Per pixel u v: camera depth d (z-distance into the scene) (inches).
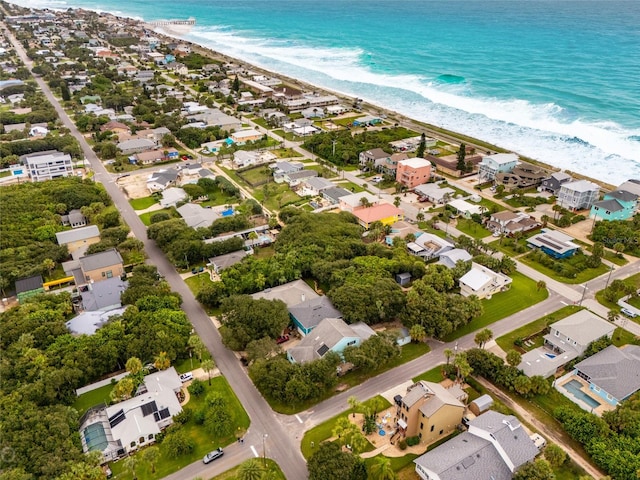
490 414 3233.3
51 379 3523.6
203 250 5423.2
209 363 3752.5
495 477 2871.6
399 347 4037.9
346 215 6200.8
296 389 3499.0
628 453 3053.6
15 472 2847.0
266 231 6131.9
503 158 7647.6
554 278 5275.6
